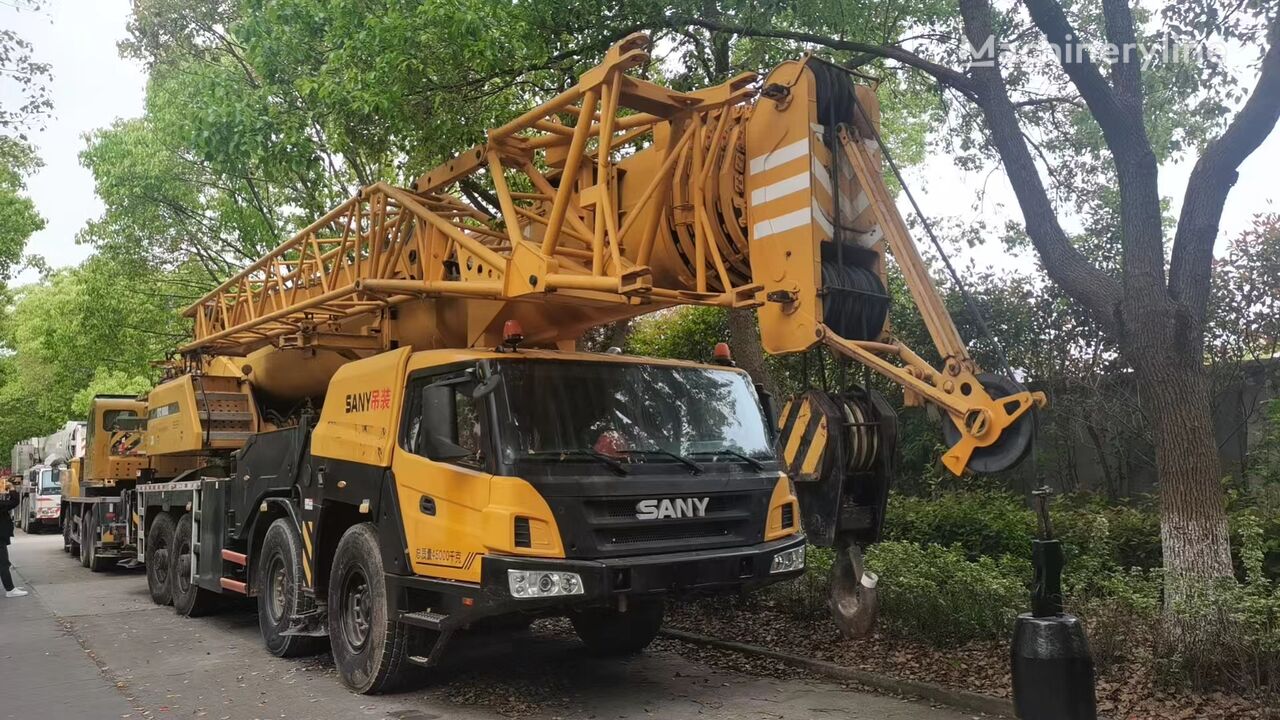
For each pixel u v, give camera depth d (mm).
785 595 8227
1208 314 10086
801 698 6258
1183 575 5902
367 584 6750
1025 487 11375
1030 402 5160
